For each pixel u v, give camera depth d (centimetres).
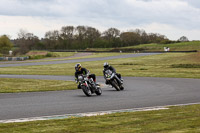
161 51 10369
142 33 17725
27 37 14975
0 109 1190
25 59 7956
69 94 1780
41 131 719
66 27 15862
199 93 1792
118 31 16438
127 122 823
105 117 931
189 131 667
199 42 14812
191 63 5666
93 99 1522
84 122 839
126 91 1939
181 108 1130
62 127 766
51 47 15662
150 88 2134
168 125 750
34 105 1305
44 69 5034
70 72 4247
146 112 1034
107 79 1928
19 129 749
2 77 3328
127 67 5150
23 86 2312
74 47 15612
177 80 2861
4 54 9488
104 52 11550
